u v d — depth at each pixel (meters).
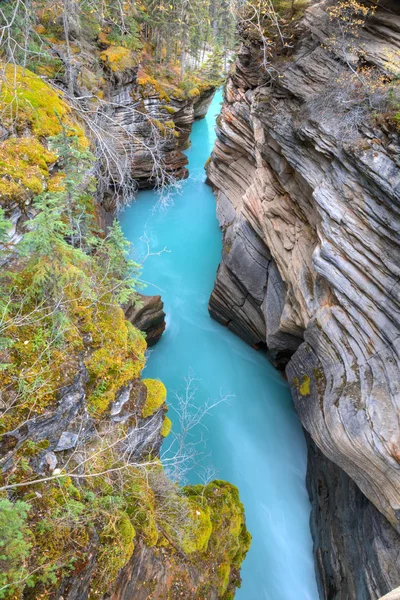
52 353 5.96
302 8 11.46
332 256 8.83
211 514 8.03
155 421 7.96
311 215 10.48
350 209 8.32
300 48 11.14
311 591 10.02
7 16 9.23
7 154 7.10
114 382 6.91
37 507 5.04
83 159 7.33
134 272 8.23
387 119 7.68
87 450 6.32
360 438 7.71
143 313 13.35
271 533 10.98
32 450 5.37
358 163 7.86
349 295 8.60
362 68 9.04
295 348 12.89
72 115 9.46
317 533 10.38
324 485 10.63
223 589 7.45
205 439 12.70
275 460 12.61
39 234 5.38
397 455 6.89
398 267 7.46
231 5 9.13
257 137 12.91
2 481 4.98
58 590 4.53
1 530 4.13
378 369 7.98
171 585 6.53
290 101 10.87
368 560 7.77
